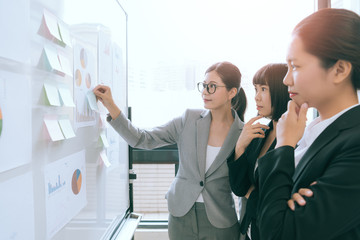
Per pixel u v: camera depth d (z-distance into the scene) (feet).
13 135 1.68
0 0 1.55
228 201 4.26
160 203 7.25
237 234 4.28
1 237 1.57
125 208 4.89
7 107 1.62
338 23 1.55
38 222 1.99
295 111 2.01
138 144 4.29
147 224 6.94
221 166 4.17
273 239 1.65
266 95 3.25
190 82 6.51
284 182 1.78
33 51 1.92
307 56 1.63
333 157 1.61
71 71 2.58
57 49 2.31
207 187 4.17
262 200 1.88
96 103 3.33
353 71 1.59
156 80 6.56
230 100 4.50
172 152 6.93
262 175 1.98
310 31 1.61
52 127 2.17
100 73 3.50
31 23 1.89
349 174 1.44
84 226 2.93
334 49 1.53
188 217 4.24
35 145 1.95
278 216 1.65
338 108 1.72
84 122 2.95
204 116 4.45
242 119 4.91
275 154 1.92
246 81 6.30
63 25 2.40
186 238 4.27
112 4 4.05
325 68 1.59
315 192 1.55
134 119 6.63
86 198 2.99
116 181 4.29
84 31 2.93
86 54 3.00
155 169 7.15
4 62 1.60
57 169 2.30
